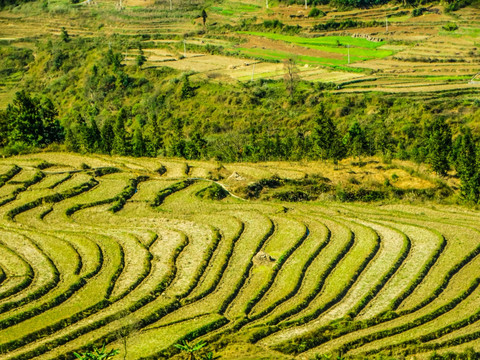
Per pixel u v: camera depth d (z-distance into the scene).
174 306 50.19
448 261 58.28
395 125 117.06
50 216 66.31
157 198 72.31
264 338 46.66
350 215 69.88
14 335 44.69
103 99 153.75
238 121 132.38
